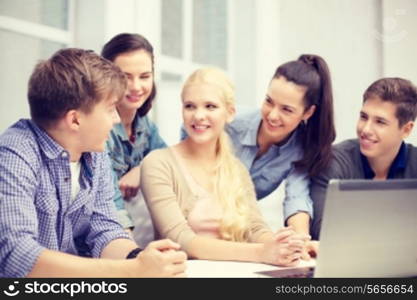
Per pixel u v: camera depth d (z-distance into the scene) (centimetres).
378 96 140
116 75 92
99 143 93
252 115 157
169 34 217
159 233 117
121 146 150
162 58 212
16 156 85
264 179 156
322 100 143
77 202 98
